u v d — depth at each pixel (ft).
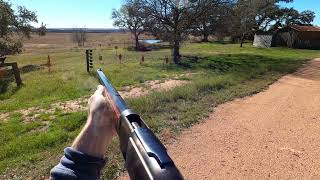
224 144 26.73
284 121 33.40
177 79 61.93
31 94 53.52
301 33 191.42
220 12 105.60
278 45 203.10
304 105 40.57
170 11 104.06
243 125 31.60
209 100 40.24
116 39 499.92
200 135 28.43
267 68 76.18
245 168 22.81
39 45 404.16
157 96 39.73
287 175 22.02
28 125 33.76
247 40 258.37
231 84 52.44
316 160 24.13
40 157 24.21
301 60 108.68
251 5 189.26
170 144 26.50
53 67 99.09
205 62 97.91
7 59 170.30
